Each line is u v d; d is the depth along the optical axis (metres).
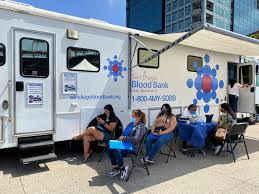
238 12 55.47
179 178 4.13
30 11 4.29
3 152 5.30
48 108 4.55
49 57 4.54
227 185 3.88
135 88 5.71
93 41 5.04
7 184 3.76
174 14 51.03
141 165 4.58
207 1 47.78
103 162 4.81
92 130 4.80
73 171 4.32
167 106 5.13
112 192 3.56
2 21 4.08
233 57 8.12
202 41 5.85
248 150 5.92
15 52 4.20
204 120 6.12
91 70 5.04
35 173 4.20
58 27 4.62
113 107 5.39
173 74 6.41
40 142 4.40
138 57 5.74
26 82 4.31
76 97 4.87
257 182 4.01
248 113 8.71
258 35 21.03
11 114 4.17
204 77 7.17
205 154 5.55
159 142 4.72
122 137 4.22
